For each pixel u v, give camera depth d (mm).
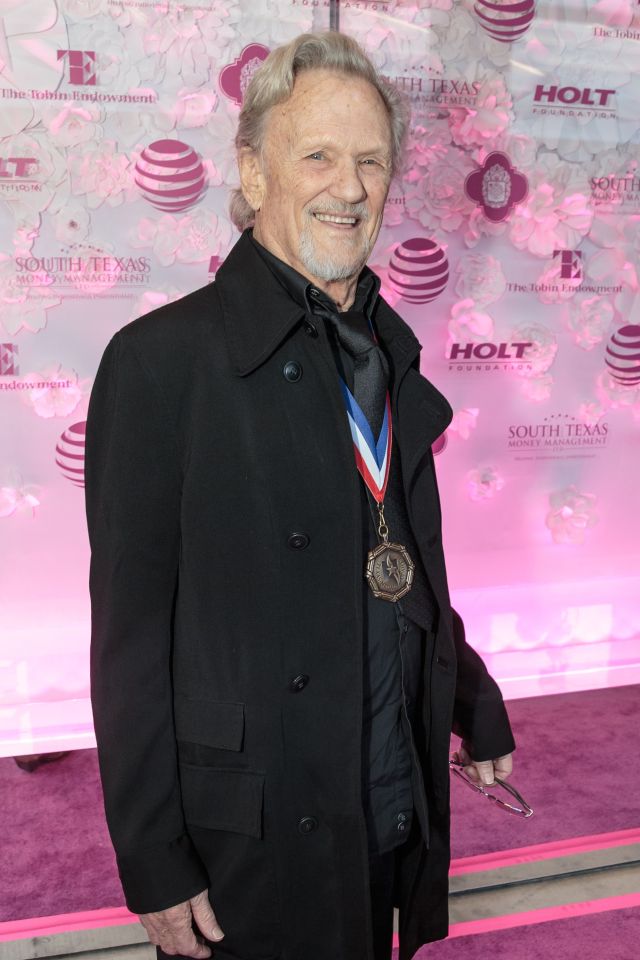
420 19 2566
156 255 2529
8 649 2609
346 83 945
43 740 2566
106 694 941
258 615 950
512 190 2746
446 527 2914
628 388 2980
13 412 2518
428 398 1089
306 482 947
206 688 962
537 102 2709
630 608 3115
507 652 3031
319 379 966
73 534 2611
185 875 957
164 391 912
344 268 965
